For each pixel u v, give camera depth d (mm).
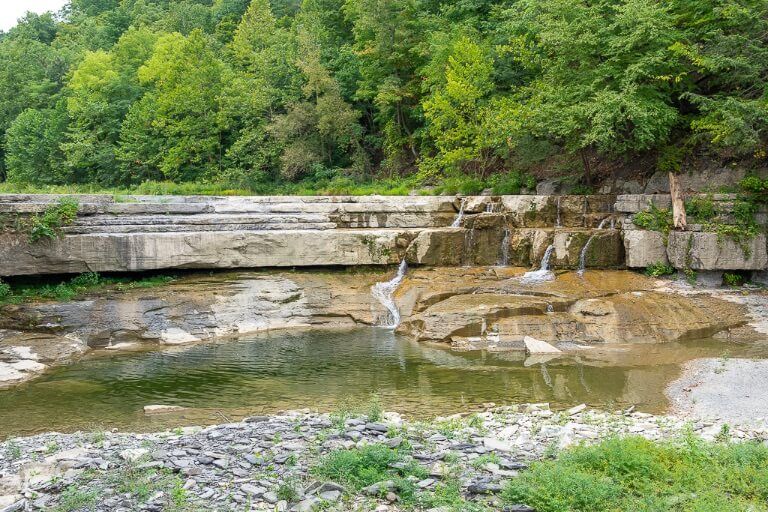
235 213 26516
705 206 23016
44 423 13039
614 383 15180
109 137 50906
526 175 32281
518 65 35844
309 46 43375
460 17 40094
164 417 13258
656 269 23141
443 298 22203
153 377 16484
